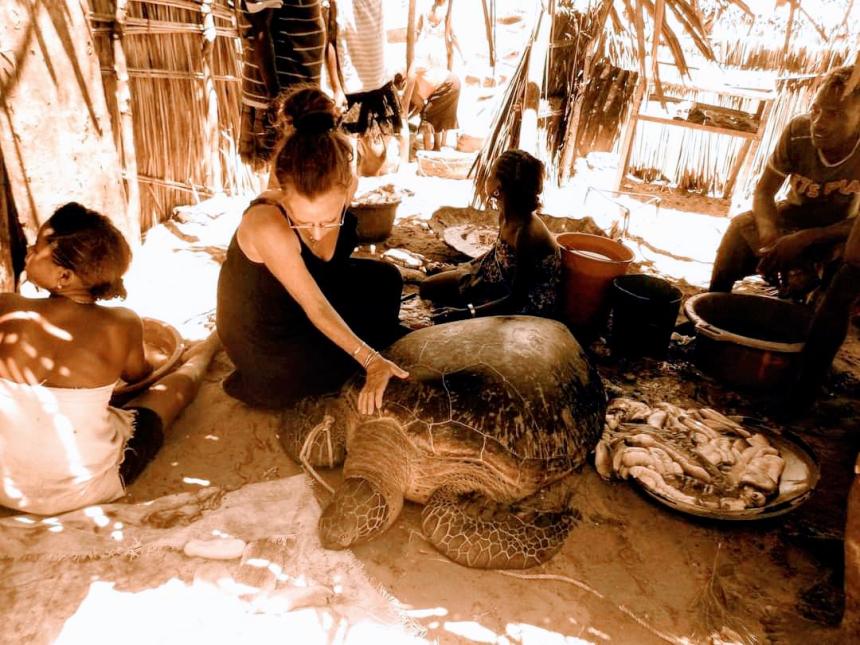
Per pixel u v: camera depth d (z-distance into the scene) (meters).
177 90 4.63
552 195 6.20
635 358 3.63
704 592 2.24
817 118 3.53
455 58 7.55
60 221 2.18
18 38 3.15
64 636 1.86
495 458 2.25
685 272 4.87
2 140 3.21
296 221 2.34
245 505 2.37
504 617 2.08
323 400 2.69
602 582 2.25
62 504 2.26
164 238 4.58
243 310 2.58
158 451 2.66
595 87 6.52
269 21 3.10
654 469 2.60
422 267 4.41
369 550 2.27
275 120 3.29
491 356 2.52
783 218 4.01
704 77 5.85
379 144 6.16
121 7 3.83
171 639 1.88
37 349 2.14
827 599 2.21
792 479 2.59
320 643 1.90
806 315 3.39
